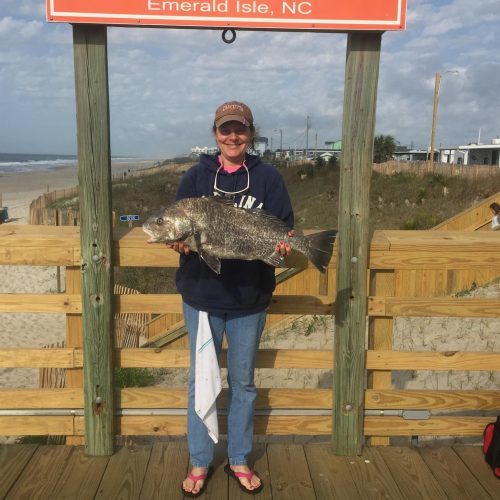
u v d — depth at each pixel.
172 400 3.47
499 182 24.61
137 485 3.11
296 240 2.76
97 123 3.07
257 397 3.49
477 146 49.59
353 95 3.09
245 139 2.82
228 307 2.87
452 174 28.25
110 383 3.35
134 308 3.39
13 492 3.02
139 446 3.54
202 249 2.68
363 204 3.20
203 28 2.97
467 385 6.17
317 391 3.49
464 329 7.63
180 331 6.54
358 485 3.13
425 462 3.37
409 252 3.30
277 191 2.91
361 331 3.34
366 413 3.51
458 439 5.11
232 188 2.88
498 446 3.21
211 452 3.06
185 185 2.93
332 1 2.93
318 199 26.73
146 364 3.44
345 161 3.17
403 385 6.23
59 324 10.11
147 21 2.90
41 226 3.59
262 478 3.19
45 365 3.41
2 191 49.47
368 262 3.32
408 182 27.77
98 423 3.37
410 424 3.51
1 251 3.25
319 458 3.41
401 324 7.93
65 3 2.87
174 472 3.24
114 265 3.31
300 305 3.40
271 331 8.59
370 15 2.93
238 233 2.68
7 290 12.30
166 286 10.32
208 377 2.90
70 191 34.03
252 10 2.92
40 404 3.46
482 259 3.29
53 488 3.06
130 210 24.81
